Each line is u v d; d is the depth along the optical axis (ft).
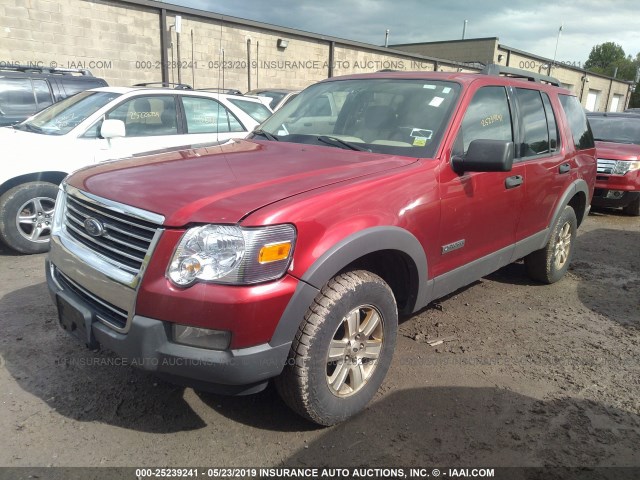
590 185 17.49
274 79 60.23
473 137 11.49
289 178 8.78
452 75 12.30
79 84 28.60
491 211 11.94
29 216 17.83
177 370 7.47
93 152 18.81
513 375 11.18
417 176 9.80
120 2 44.83
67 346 11.55
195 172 9.11
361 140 11.37
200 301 7.16
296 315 7.73
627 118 33.91
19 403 9.46
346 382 9.25
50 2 41.01
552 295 16.21
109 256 8.17
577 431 9.34
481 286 16.76
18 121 25.88
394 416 9.53
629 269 19.48
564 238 16.70
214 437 8.78
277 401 9.87
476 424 9.41
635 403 10.30
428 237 10.11
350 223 8.36
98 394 9.84
